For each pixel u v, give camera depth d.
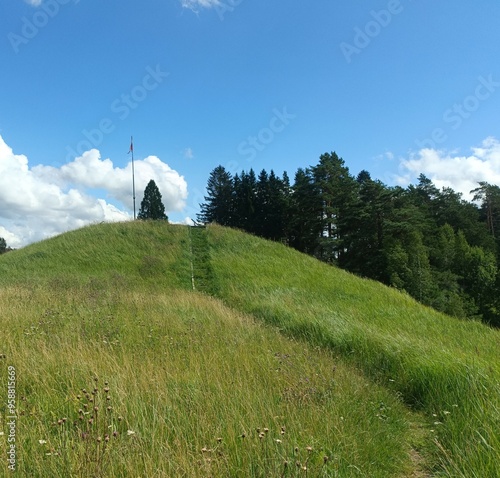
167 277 18.34
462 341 8.73
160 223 26.44
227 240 24.31
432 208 55.78
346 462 3.29
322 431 3.71
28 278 15.53
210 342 6.91
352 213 41.81
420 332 9.98
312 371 5.66
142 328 7.54
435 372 5.68
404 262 35.44
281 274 18.89
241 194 62.25
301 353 6.84
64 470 2.61
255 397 4.17
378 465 3.52
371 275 40.47
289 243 56.28
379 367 6.78
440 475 3.52
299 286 16.91
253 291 15.83
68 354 5.02
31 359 4.71
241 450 3.09
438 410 5.01
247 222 59.47
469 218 52.91
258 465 2.94
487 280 39.50
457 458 3.51
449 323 11.63
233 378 4.79
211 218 68.50
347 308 13.17
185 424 3.44
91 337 6.48
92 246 21.12
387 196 39.91
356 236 42.25
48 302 9.49
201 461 2.80
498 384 4.69
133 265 19.48
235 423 3.48
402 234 39.91
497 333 10.15
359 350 7.46
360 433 3.92
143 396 3.91
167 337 6.89
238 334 8.02
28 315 7.60
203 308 11.00
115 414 3.42
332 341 8.23
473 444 3.56
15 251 21.91
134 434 3.06
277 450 3.05
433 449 4.03
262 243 24.55
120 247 21.52
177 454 2.89
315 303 13.61
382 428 4.25
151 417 3.54
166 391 4.07
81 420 3.16
